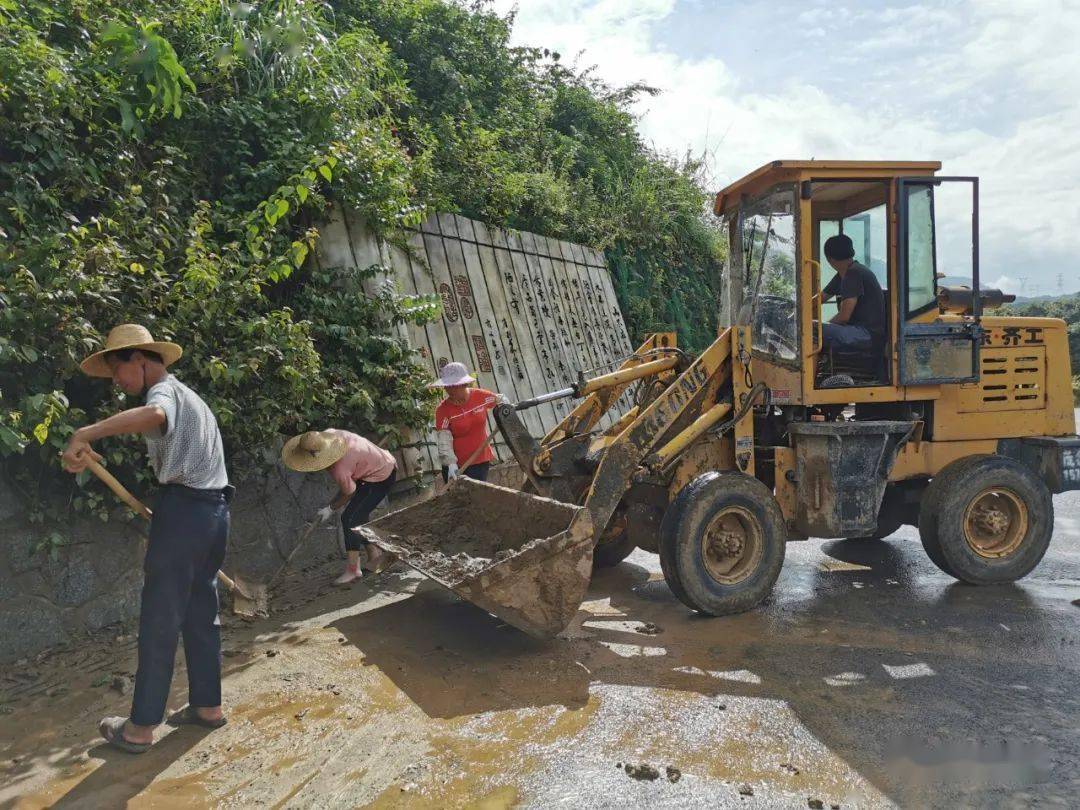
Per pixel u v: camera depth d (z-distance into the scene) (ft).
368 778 9.64
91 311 13.98
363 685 12.38
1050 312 64.13
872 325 17.01
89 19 17.49
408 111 29.37
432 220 25.14
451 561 14.29
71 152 15.28
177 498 10.54
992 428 17.47
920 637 13.85
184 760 10.25
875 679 12.11
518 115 36.09
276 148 19.47
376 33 31.86
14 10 15.72
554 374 28.48
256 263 17.39
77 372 13.73
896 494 18.74
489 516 16.26
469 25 35.53
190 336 15.66
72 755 10.39
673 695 11.70
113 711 11.64
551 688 12.09
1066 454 17.22
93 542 14.25
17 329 12.66
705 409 17.12
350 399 18.78
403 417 20.45
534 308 28.78
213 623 11.14
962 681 11.96
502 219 28.48
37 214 14.60
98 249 13.74
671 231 41.96
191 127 19.02
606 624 15.10
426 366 22.59
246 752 10.42
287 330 16.93
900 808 8.73
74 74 15.89
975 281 16.65
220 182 19.54
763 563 15.58
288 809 9.03
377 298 20.49
